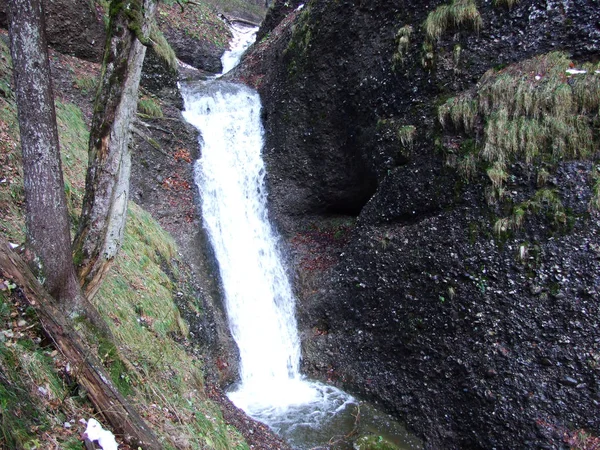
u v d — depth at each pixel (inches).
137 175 320.8
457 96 268.1
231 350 287.7
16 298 129.1
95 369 135.9
